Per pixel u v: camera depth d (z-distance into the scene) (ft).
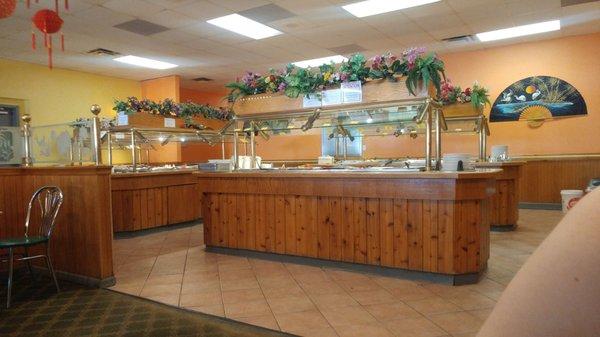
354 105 13.06
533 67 25.94
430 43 25.91
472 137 27.02
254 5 19.08
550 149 25.62
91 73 31.78
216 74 33.94
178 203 21.80
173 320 9.13
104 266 11.70
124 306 10.07
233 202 15.21
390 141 29.40
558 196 25.32
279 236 14.21
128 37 23.35
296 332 8.32
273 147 38.06
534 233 17.90
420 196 11.35
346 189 12.67
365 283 11.44
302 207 13.69
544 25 22.79
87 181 11.84
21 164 14.26
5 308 10.05
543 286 1.00
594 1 19.39
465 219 11.12
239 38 24.14
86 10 19.06
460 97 19.72
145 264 14.10
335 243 13.10
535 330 0.97
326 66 13.80
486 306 9.48
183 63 29.96
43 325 8.97
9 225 13.89
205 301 10.27
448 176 10.84
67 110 30.09
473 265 11.21
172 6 18.90
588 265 0.93
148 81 35.24
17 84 27.25
